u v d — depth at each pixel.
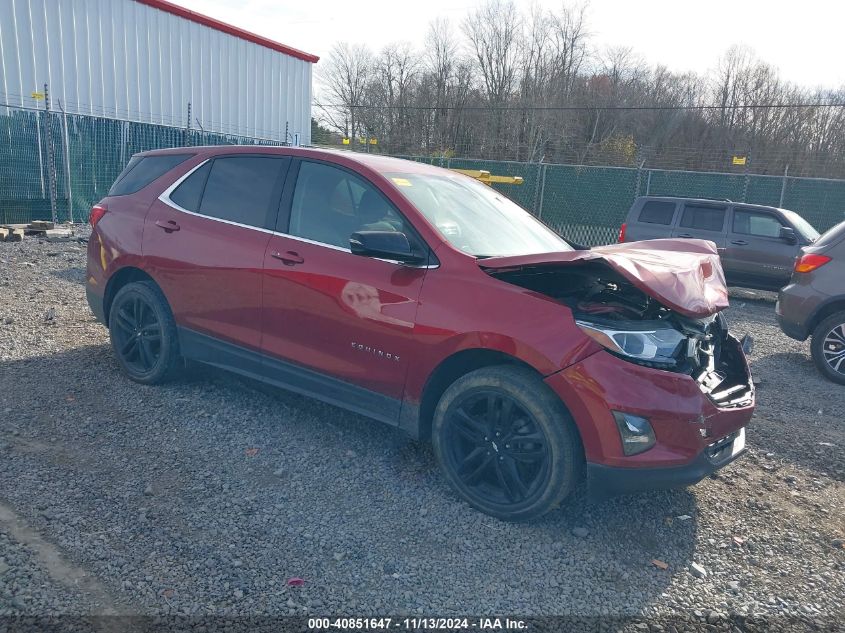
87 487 3.68
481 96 45.72
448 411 3.76
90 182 17.53
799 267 7.34
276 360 4.43
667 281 3.45
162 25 20.03
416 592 3.03
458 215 4.32
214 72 22.02
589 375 3.33
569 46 45.06
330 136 42.97
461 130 40.81
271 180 4.64
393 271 3.92
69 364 5.60
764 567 3.48
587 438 3.36
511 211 4.94
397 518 3.62
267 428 4.60
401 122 42.06
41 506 3.45
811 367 7.65
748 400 3.83
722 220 12.88
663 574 3.34
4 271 9.74
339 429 4.67
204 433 4.46
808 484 4.48
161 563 3.07
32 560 3.01
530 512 3.55
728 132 36.22
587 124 42.19
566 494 3.49
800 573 3.45
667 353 3.45
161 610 2.78
